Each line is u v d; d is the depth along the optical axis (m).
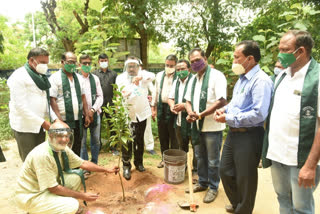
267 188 3.50
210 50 8.41
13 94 2.67
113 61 5.62
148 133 5.02
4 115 7.42
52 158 2.34
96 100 3.97
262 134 2.39
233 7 7.78
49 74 7.82
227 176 2.64
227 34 7.96
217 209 2.96
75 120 3.49
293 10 6.59
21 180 2.40
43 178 2.28
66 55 3.27
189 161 3.14
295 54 1.84
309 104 1.78
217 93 2.96
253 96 2.21
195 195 3.31
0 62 11.45
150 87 4.66
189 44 8.36
